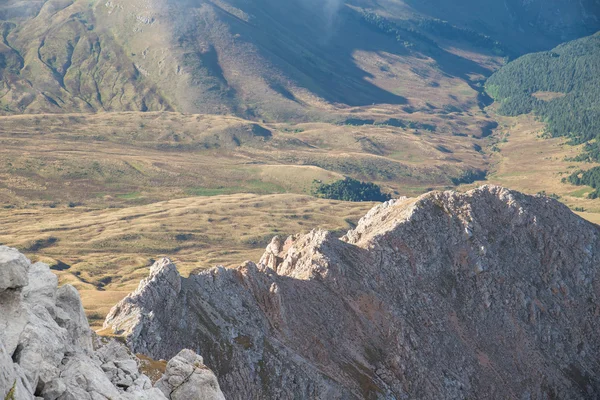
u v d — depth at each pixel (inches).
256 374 5561.0
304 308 6683.1
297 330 6387.8
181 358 2208.4
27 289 2054.6
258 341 5846.5
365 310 7091.5
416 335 7066.9
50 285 2130.9
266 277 6683.1
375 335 6909.5
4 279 1642.5
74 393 1637.6
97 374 1761.8
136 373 1993.1
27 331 1670.8
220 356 5502.0
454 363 7160.4
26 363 1594.5
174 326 5442.9
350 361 6476.4
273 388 5561.0
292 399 5590.6
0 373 1402.6
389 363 6717.5
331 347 6510.8
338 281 7194.9
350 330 6801.2
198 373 2122.3
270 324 6279.5
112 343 2458.2
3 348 1469.0
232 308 6097.4
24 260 1705.2
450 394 6776.6
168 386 2082.9
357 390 6131.9
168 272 5733.3
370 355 6692.9
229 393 5290.4
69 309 2164.1
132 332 4977.9
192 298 5851.4
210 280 6215.6
